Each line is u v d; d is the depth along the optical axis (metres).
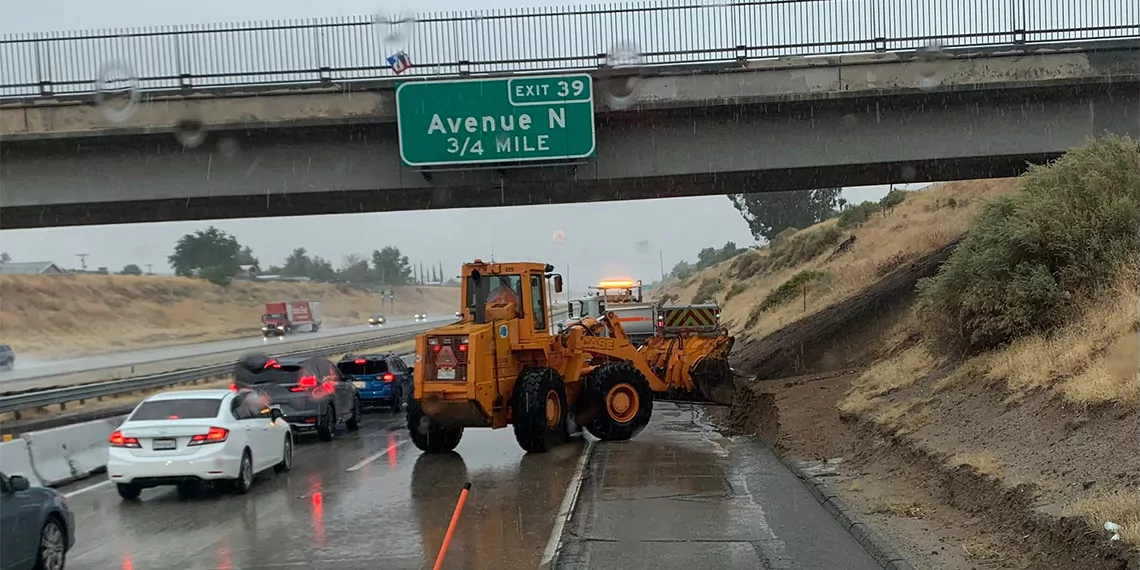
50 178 21.23
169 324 93.62
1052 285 13.03
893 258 35.12
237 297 116.81
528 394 16.08
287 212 25.05
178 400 13.54
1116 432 8.79
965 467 9.93
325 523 11.09
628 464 14.38
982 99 20.89
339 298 139.12
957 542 8.59
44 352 69.06
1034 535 7.91
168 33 20.88
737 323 50.09
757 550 9.04
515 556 9.13
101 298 92.31
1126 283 11.91
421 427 16.84
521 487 13.02
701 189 24.52
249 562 9.30
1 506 7.82
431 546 9.70
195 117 20.69
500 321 16.66
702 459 14.68
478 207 25.56
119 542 10.36
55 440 15.40
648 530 9.98
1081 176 14.17
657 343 21.81
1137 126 20.77
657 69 20.89
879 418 13.80
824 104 20.98
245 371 19.47
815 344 25.53
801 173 22.36
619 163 21.47
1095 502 7.47
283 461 15.27
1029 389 11.16
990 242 14.23
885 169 22.42
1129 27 20.36
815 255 56.47
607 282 35.38
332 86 20.92
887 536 8.99
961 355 14.59
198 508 12.35
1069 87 20.52
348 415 21.25
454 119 20.59
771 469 13.51
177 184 21.36
